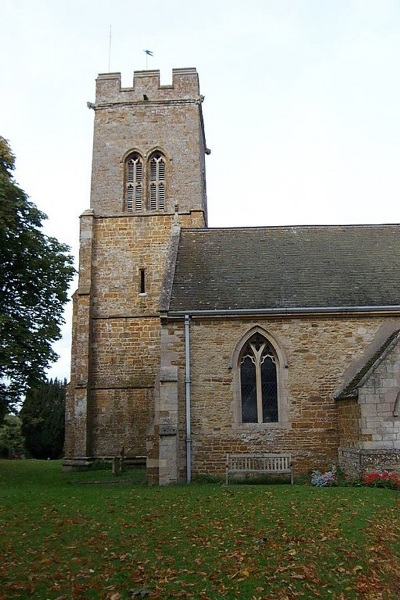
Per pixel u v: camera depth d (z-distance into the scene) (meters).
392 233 23.64
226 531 9.97
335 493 13.79
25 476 22.58
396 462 15.68
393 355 16.25
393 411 15.96
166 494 14.07
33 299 23.05
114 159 31.86
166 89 32.56
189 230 24.06
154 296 29.41
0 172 21.98
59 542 9.20
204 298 19.31
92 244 30.11
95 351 28.78
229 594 7.19
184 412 18.06
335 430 18.02
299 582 7.71
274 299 19.14
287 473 17.39
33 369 21.55
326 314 18.50
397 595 7.84
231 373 18.31
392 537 10.12
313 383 18.25
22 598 6.78
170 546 8.98
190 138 32.00
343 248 22.50
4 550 8.71
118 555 8.47
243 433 18.02
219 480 17.42
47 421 40.75
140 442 27.69
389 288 19.64
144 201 31.28
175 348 18.47
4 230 20.55
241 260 21.77
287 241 23.11
